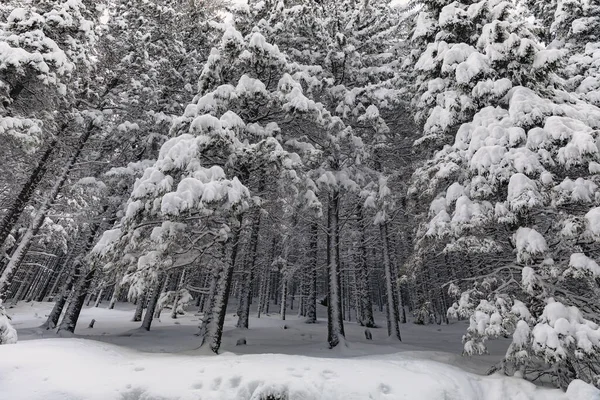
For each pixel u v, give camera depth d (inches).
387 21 624.4
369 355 367.6
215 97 378.9
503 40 337.4
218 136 341.4
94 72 613.3
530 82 324.5
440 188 366.3
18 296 1311.5
